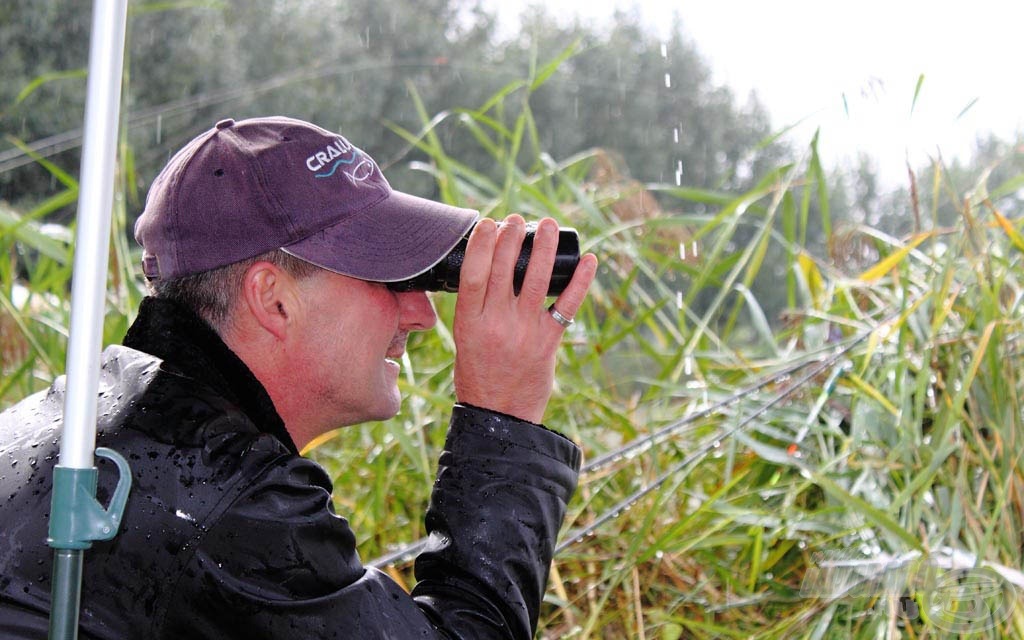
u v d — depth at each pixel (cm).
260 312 130
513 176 333
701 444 273
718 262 330
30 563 117
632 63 2317
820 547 238
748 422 257
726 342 312
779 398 255
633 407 303
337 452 312
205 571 115
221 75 1788
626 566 232
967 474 241
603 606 238
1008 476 225
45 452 124
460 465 138
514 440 138
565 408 299
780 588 238
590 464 242
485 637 128
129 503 115
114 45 115
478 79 2164
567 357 322
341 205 133
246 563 116
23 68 1516
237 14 1992
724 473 275
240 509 117
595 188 364
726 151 2355
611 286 356
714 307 300
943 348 258
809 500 261
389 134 2064
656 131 2294
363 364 136
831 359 262
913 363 257
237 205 129
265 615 116
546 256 140
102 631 114
